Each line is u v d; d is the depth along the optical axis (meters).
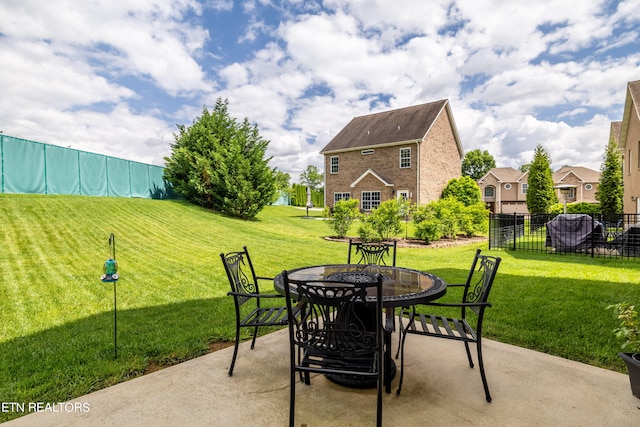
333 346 2.04
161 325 3.78
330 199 24.52
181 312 4.23
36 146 12.10
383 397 2.37
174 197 18.42
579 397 2.35
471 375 2.68
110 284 5.42
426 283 2.70
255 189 15.62
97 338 3.39
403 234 13.47
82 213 10.65
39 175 12.20
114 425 2.07
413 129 21.22
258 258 7.98
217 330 3.63
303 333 2.10
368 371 2.07
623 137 16.00
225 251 8.63
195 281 5.79
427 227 11.18
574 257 8.50
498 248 10.42
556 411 2.19
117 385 2.55
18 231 8.13
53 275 5.71
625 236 8.41
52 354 3.03
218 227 12.35
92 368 2.78
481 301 2.45
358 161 23.02
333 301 1.97
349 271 3.17
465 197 20.25
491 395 2.38
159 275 6.12
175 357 3.03
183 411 2.22
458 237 13.42
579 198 35.78
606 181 18.22
